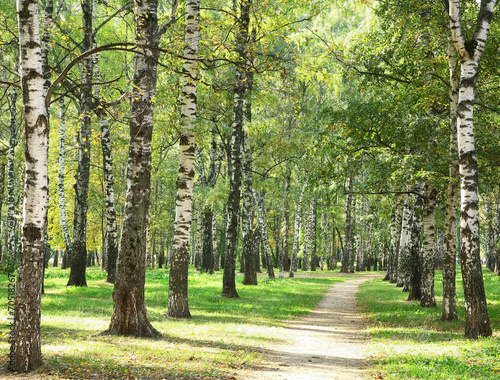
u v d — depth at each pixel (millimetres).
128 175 11461
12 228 30281
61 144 29172
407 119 17469
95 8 25297
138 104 11516
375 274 53375
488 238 49125
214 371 7949
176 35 15016
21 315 7418
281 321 16000
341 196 17672
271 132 28781
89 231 47375
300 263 80000
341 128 17141
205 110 23562
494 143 14750
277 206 43438
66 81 18891
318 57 14234
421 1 15148
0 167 35438
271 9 18703
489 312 16312
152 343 10203
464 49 12297
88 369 7383
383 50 16844
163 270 48094
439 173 15055
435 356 9469
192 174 15383
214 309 17797
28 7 7551
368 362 9570
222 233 54812
